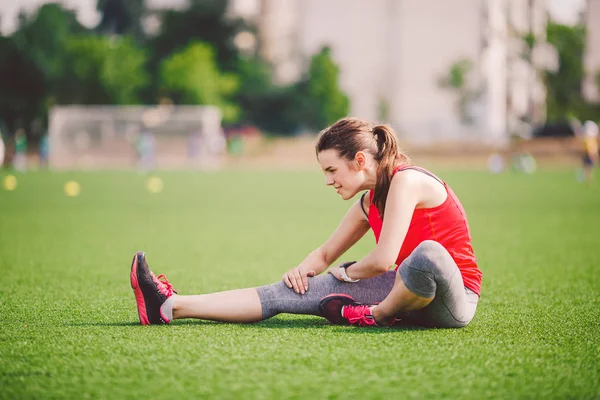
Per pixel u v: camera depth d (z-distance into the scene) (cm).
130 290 488
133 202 1480
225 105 4791
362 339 329
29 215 1155
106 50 4759
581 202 1480
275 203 1483
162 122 3869
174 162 3891
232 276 567
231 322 368
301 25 5847
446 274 328
